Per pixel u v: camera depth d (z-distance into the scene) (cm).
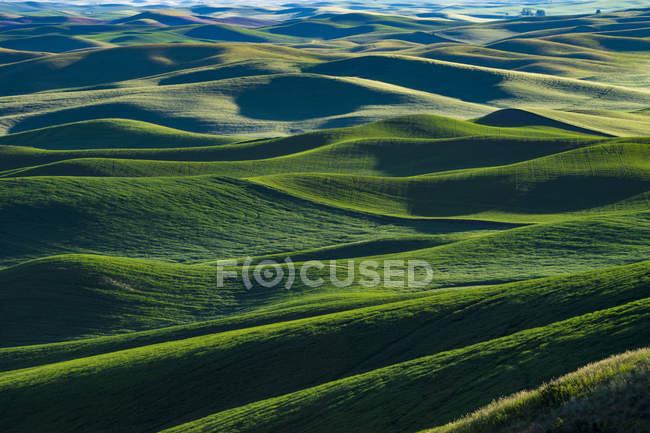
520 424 1536
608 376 1592
